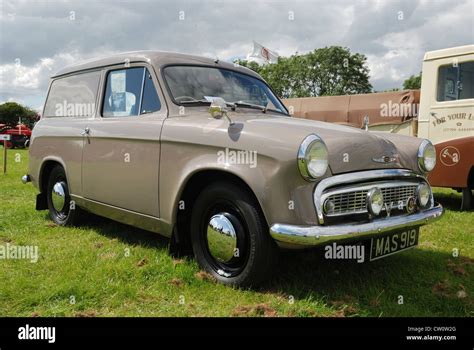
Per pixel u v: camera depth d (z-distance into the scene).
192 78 3.83
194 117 3.39
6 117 51.22
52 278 3.20
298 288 3.11
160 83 3.65
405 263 3.77
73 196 4.49
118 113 4.01
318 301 2.89
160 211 3.44
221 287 3.07
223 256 3.05
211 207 3.21
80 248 3.94
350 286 3.19
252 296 2.94
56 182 4.93
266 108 4.11
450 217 5.73
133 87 3.90
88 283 3.09
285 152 2.67
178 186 3.23
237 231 2.98
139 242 4.11
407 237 3.29
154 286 3.10
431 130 6.61
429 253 4.09
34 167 5.17
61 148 4.62
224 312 2.74
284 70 34.81
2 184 8.20
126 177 3.73
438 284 3.31
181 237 3.46
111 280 3.17
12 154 18.48
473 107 6.10
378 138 3.17
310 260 3.64
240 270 3.03
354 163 2.87
